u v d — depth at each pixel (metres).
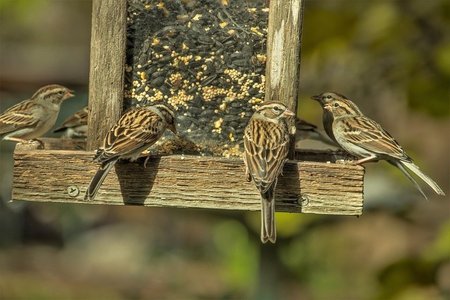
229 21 10.79
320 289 20.84
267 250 18.45
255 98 10.82
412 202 16.06
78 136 13.28
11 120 13.20
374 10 14.91
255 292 18.61
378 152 11.93
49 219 27.52
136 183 10.01
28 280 24.55
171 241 26.48
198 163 9.99
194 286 24.02
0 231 27.12
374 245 20.64
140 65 10.76
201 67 10.80
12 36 28.36
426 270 13.99
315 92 15.79
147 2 10.75
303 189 10.05
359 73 15.43
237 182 10.01
